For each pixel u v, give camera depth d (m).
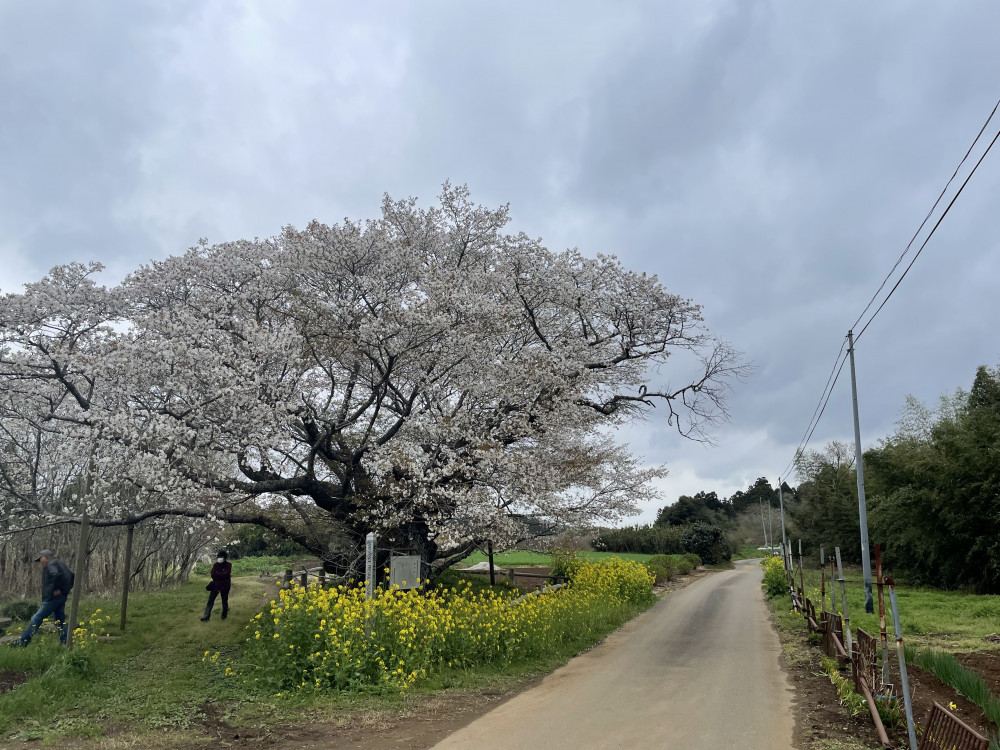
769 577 23.84
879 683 7.36
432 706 7.38
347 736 6.27
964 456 22.81
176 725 6.54
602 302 15.62
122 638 10.95
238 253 14.46
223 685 8.04
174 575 20.36
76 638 9.02
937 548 24.17
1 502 12.12
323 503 13.80
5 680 7.67
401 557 10.23
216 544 24.44
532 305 15.62
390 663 8.44
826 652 10.62
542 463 14.24
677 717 6.92
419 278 14.53
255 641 9.31
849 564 39.62
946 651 10.41
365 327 12.41
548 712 7.14
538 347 14.86
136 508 13.46
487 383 13.35
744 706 7.38
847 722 6.68
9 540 14.27
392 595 9.60
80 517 11.75
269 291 14.04
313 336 12.89
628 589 19.47
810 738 6.15
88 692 7.51
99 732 6.18
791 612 16.94
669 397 15.79
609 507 16.59
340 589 10.94
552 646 10.69
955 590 24.25
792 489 83.50
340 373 14.56
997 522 21.70
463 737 6.22
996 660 9.56
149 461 11.02
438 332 12.89
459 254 16.53
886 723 6.48
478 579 21.00
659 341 15.81
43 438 13.90
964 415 25.38
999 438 22.41
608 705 7.45
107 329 12.91
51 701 7.04
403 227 16.38
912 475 25.05
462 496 12.48
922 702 7.11
